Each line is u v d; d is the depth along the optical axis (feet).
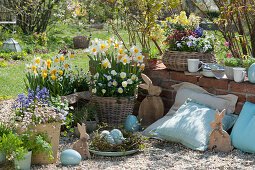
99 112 15.40
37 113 10.95
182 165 10.65
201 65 15.20
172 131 12.67
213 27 24.84
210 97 14.02
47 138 11.23
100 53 16.01
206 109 13.19
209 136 12.07
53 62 15.71
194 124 12.50
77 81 16.81
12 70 32.07
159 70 16.19
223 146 11.96
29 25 54.49
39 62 15.10
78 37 50.29
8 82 26.25
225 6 17.22
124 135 12.73
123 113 15.31
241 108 13.44
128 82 15.05
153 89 15.64
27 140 10.79
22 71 31.60
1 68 33.22
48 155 10.87
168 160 11.23
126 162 11.21
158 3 17.31
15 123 10.99
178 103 14.90
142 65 15.88
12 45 42.55
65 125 14.39
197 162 10.91
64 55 17.75
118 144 12.00
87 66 33.45
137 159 11.50
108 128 14.88
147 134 14.01
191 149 12.21
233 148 12.12
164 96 16.25
